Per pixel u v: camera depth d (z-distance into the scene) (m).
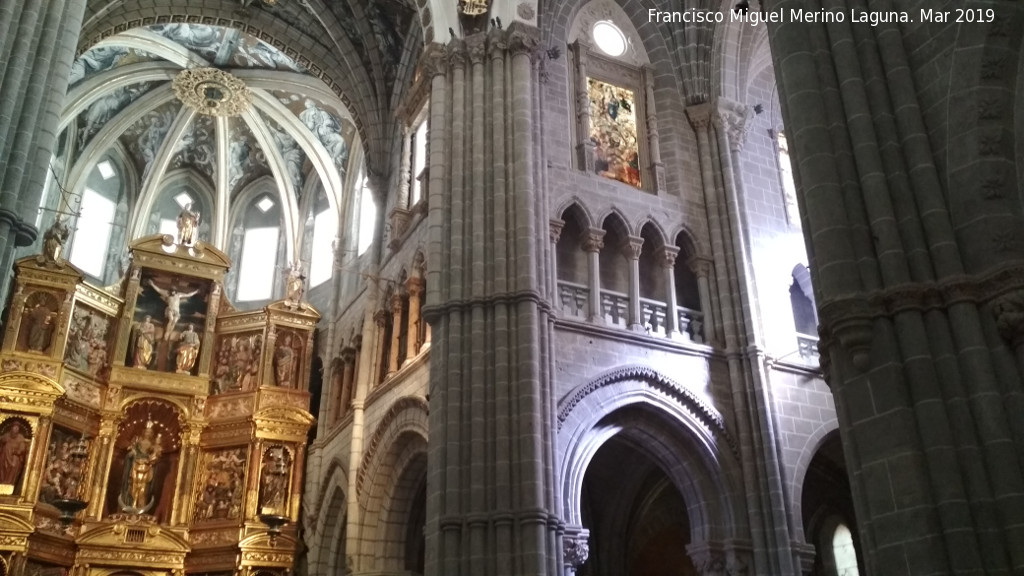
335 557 25.89
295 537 28.28
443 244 19.84
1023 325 10.06
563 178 22.12
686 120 25.00
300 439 29.73
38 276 28.42
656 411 20.72
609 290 21.78
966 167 11.13
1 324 27.98
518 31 21.56
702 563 20.05
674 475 21.16
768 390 21.47
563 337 20.14
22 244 14.18
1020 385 10.05
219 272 32.50
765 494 20.45
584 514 25.81
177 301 31.62
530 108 20.98
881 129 11.82
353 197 33.75
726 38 25.47
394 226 26.95
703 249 23.27
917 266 10.90
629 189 23.05
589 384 19.80
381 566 23.52
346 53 30.06
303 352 31.50
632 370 20.50
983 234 10.75
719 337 22.33
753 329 22.03
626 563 25.31
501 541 16.47
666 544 25.91
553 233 21.14
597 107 24.17
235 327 31.72
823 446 24.00
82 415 28.20
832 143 11.91
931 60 11.90
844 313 10.84
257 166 38.34
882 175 11.49
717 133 24.66
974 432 10.01
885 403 10.41
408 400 23.25
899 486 10.03
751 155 25.31
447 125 21.09
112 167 36.66
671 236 22.98
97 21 27.91
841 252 11.19
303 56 30.78
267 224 38.19
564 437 19.02
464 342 18.62
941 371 10.34
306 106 34.78
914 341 10.48
